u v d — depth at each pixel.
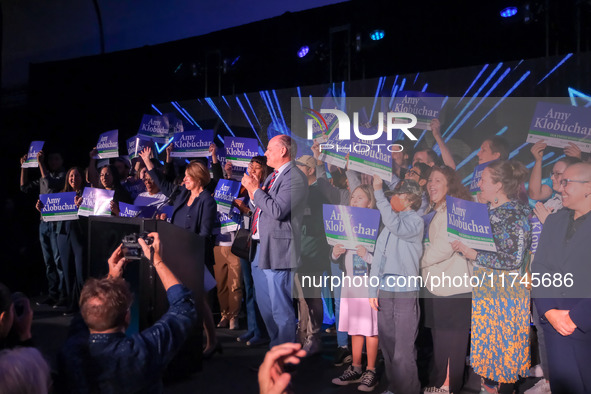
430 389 2.85
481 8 4.63
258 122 6.03
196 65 6.36
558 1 4.23
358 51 5.18
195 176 3.71
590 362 2.24
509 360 2.64
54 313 5.07
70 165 7.25
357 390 3.06
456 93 4.34
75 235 4.92
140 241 2.02
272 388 0.97
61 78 7.21
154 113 6.80
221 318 4.79
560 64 3.91
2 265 6.34
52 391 1.72
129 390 1.75
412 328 2.79
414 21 4.95
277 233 3.19
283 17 5.64
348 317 3.15
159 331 1.83
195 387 3.16
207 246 3.64
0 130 7.23
